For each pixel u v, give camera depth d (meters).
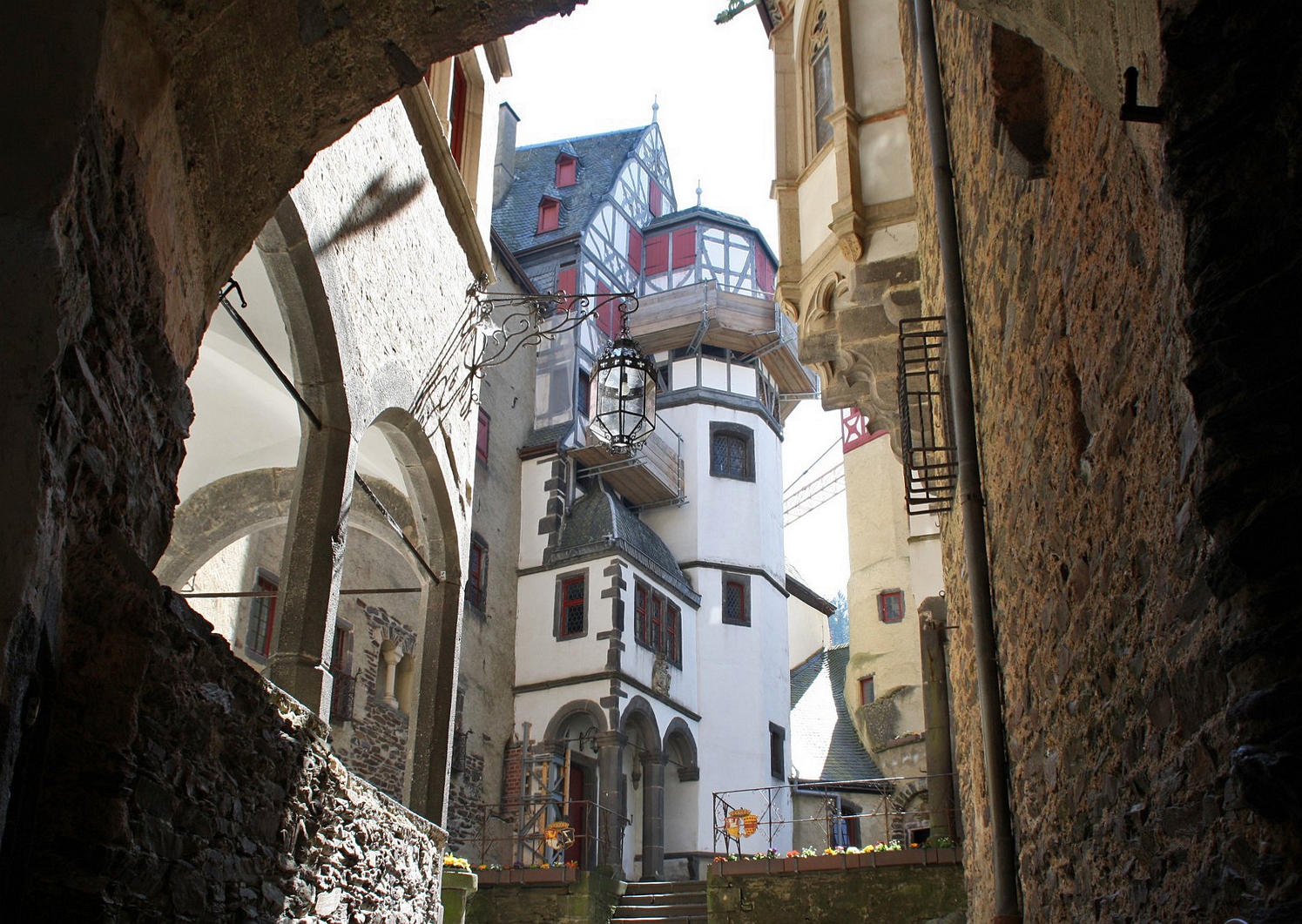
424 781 9.33
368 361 7.91
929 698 16.19
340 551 7.18
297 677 6.66
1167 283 3.01
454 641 9.88
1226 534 2.38
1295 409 2.33
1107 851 4.07
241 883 5.13
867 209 10.70
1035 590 5.23
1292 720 2.19
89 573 3.69
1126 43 2.95
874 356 11.17
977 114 6.11
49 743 3.60
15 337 3.07
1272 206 2.42
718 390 29.58
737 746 26.38
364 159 8.02
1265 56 2.46
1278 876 2.30
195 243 4.59
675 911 18.03
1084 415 4.16
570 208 30.02
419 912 8.32
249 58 4.35
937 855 14.45
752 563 28.45
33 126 3.22
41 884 3.53
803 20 12.59
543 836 18.80
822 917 14.62
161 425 4.35
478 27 4.77
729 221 31.27
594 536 24.61
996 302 5.99
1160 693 3.31
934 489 8.41
